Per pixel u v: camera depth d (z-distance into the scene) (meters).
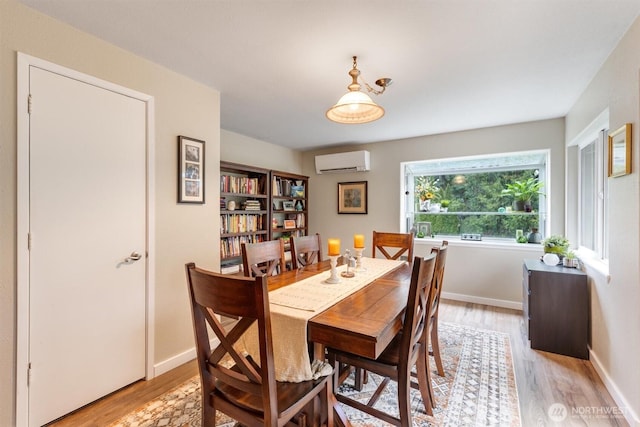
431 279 1.60
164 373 2.18
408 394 1.47
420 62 2.05
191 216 2.38
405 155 4.17
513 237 3.77
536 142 3.34
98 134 1.82
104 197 1.85
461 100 2.73
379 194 4.38
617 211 1.82
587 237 2.88
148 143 2.07
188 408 1.80
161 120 2.15
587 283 2.36
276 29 1.70
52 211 1.63
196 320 1.25
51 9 1.54
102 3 1.49
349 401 1.60
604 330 2.04
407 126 3.57
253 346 1.42
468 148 3.72
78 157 1.73
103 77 1.83
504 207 3.83
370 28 1.67
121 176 1.93
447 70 2.16
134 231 2.01
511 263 3.55
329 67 2.14
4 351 1.49
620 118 1.77
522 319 3.19
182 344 2.32
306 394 1.23
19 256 1.52
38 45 1.57
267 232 4.10
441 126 3.56
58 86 1.64
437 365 2.12
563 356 2.39
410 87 2.45
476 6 1.48
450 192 4.16
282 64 2.11
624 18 1.57
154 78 2.10
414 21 1.60
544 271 2.48
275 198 4.34
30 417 1.57
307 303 1.50
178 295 2.29
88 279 1.79
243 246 2.05
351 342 1.21
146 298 2.08
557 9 1.50
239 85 2.46
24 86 1.52
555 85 2.40
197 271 1.16
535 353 2.45
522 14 1.54
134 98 1.99
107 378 1.89
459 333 2.83
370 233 4.46
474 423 1.65
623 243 1.74
